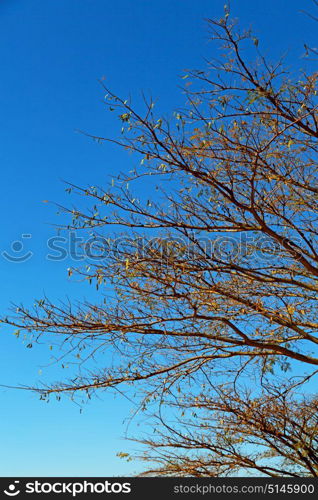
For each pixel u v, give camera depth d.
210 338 8.35
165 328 8.21
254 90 7.16
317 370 9.02
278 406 9.98
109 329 8.07
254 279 8.49
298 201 8.28
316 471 9.99
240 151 7.59
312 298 8.50
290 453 10.30
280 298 8.38
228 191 7.66
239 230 8.27
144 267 7.72
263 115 7.43
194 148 7.52
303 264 8.12
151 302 8.00
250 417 9.78
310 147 8.02
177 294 7.86
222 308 8.45
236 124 7.48
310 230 8.64
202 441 10.37
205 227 8.17
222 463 10.17
